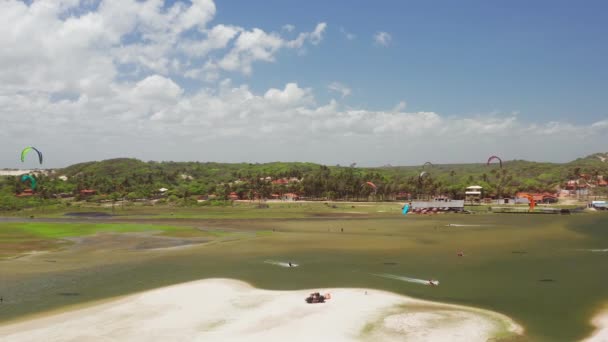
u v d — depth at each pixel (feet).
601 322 136.26
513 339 121.90
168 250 287.07
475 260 242.99
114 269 224.12
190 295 169.89
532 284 185.68
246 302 158.81
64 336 125.49
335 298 162.91
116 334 126.82
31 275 210.38
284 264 233.76
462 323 134.82
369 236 361.92
